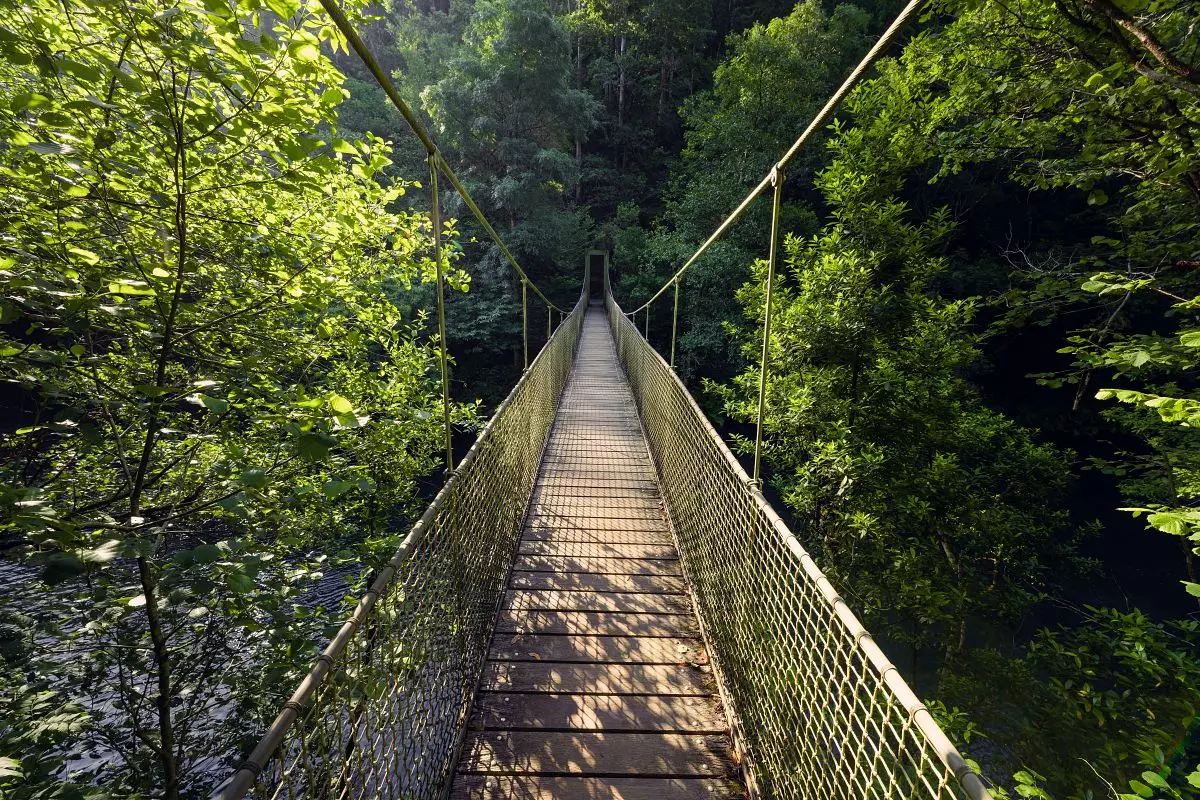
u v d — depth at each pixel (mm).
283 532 2621
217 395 1577
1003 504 5445
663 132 21688
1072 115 2693
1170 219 3338
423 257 3291
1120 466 4609
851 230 4641
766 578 1579
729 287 11742
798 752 1261
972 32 2873
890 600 4699
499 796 1546
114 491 2088
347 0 1872
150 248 1620
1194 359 2107
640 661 2137
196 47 1114
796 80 10977
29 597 1699
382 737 1117
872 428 4500
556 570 2791
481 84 13625
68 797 1231
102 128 1417
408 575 1280
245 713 2209
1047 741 3725
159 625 1776
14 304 1261
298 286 2094
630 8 21375
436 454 7359
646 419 5188
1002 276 10344
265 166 1786
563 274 18516
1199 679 2803
